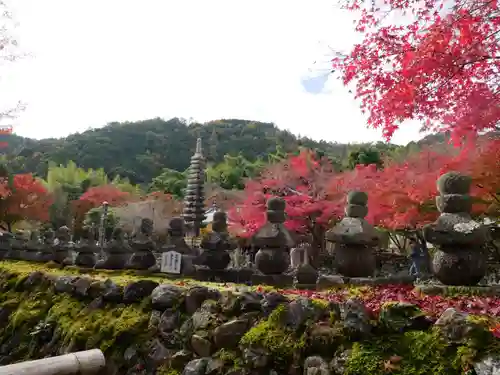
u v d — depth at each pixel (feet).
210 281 30.09
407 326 14.19
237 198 108.58
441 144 52.31
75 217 135.54
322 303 16.39
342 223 24.70
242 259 56.13
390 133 24.85
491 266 35.06
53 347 24.08
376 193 49.47
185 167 275.80
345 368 13.74
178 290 21.42
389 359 13.42
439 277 19.36
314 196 67.92
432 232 19.02
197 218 123.24
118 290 23.81
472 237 18.17
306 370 14.73
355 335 14.49
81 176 163.32
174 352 19.30
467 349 12.57
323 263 57.06
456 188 19.29
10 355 25.88
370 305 15.76
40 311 27.58
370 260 24.34
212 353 17.80
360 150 83.30
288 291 21.59
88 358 12.89
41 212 118.73
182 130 323.98
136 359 20.17
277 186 71.10
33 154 259.60
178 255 32.94
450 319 13.44
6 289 32.71
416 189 45.78
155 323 20.86
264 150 268.21
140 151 287.69
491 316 14.71
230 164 160.66
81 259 38.73
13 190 111.65
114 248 36.09
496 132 27.96
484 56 21.43
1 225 115.75
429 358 13.07
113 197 139.03
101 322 22.57
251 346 16.39
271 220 26.68
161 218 121.29
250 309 18.10
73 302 25.99
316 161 75.51
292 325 16.10
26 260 47.06
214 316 18.75
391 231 63.31
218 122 337.93
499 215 41.24
